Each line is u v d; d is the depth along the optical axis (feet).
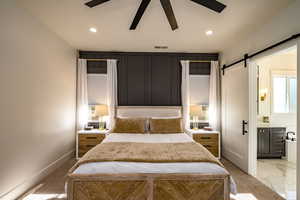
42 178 8.65
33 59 7.99
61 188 7.75
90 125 13.30
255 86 9.42
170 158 6.17
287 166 10.85
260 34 8.65
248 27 8.79
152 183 5.58
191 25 8.70
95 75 13.29
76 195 5.53
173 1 6.68
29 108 7.75
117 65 13.37
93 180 5.54
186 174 5.61
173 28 7.08
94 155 6.40
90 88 13.26
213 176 5.64
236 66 10.66
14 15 6.81
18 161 7.07
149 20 8.27
